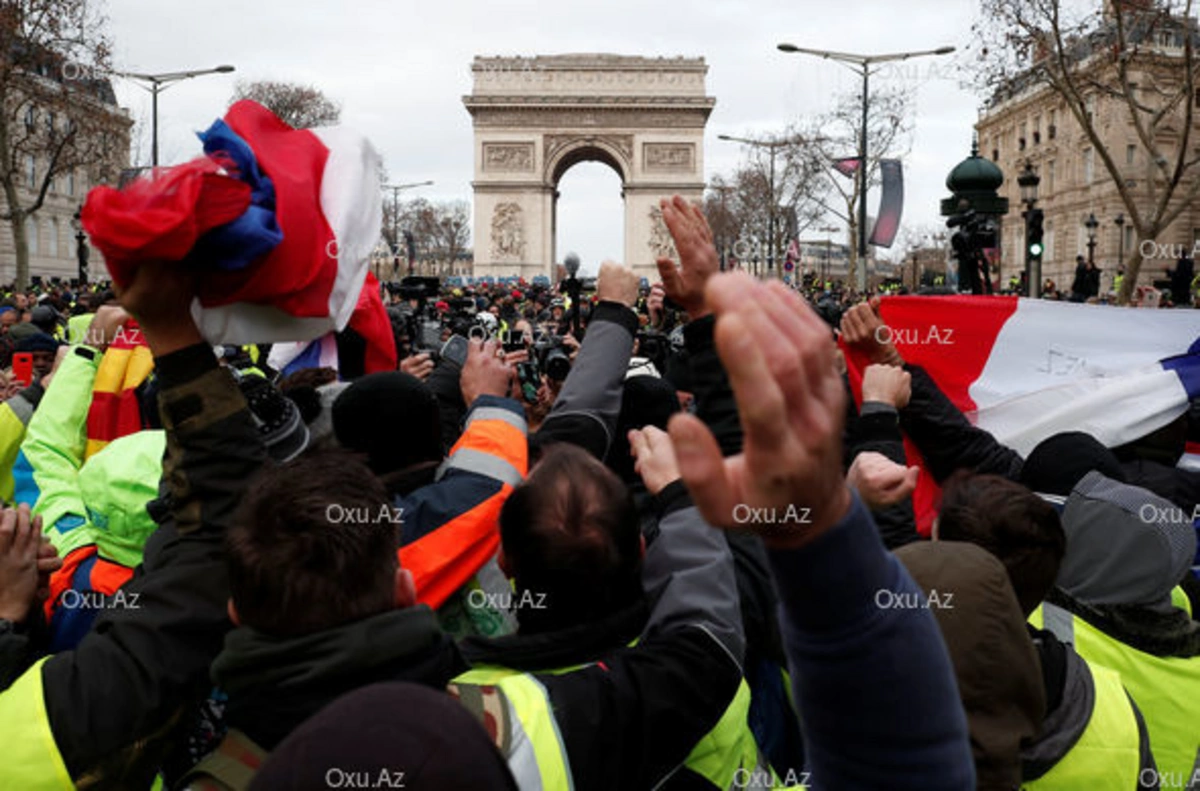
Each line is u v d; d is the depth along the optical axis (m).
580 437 3.85
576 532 2.74
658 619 2.90
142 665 2.66
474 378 4.03
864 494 3.17
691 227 3.60
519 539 2.80
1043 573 3.17
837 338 4.95
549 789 2.37
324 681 2.27
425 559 3.31
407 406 3.79
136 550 4.16
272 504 2.38
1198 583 4.72
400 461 3.80
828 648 1.66
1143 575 3.58
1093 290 28.94
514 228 82.19
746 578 3.35
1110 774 2.99
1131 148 61.59
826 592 1.62
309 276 2.74
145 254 2.46
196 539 2.79
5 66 36.75
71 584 4.32
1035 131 76.56
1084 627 3.64
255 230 2.59
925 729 1.68
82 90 41.66
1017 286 33.28
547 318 21.25
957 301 6.11
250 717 2.30
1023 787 2.98
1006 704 2.73
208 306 2.72
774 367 1.41
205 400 2.76
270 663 2.28
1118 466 4.33
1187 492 5.45
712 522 1.48
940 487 4.92
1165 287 26.92
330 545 2.31
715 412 3.54
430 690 1.67
